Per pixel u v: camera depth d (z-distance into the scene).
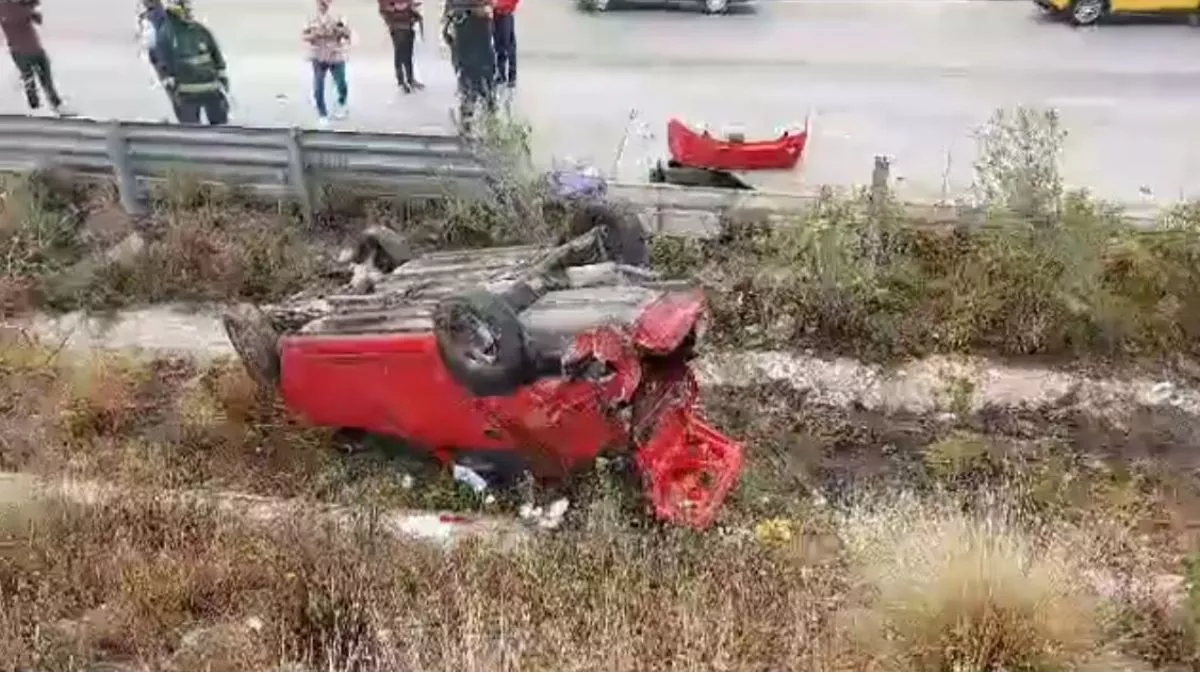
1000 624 6.36
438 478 8.38
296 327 8.69
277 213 11.69
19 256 11.21
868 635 6.51
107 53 16.47
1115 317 9.73
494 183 11.02
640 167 12.53
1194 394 9.45
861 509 8.00
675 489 7.69
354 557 7.28
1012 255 10.05
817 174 12.29
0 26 14.50
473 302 7.42
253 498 8.27
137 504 7.82
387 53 16.14
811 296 10.12
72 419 9.12
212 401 9.37
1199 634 6.59
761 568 7.23
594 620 6.63
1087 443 8.99
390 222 11.39
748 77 15.21
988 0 18.41
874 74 15.26
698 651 6.34
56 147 11.98
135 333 10.57
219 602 7.03
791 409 9.40
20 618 6.83
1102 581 7.22
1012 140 11.18
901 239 10.41
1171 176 12.17
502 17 13.96
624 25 17.33
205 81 12.81
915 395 9.51
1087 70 15.21
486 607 6.75
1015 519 7.85
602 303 7.83
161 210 11.71
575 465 7.88
